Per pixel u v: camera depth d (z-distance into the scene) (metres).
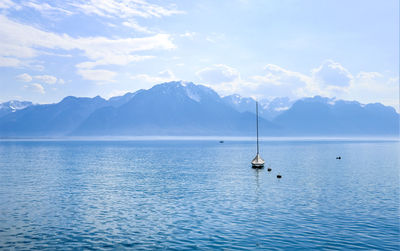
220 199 55.38
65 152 190.38
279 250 31.97
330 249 32.09
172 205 51.09
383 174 87.69
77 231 38.16
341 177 81.50
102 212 46.88
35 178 80.50
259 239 35.09
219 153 181.50
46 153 180.25
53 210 48.03
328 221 41.56
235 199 55.31
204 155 164.88
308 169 99.94
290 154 172.12
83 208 49.25
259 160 103.44
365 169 99.94
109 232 37.84
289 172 92.38
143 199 55.69
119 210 48.03
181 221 42.06
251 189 64.62
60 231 38.12
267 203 52.12
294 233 37.03
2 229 38.81
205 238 35.59
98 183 72.69
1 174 88.12
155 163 120.81
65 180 77.25
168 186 68.56
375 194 59.19
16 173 90.44
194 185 69.75
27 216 44.59
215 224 40.69
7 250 32.28
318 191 62.22
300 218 43.09
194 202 53.16
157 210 47.94
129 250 32.31
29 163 120.12
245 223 40.94
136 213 46.22
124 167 106.38
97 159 138.75
